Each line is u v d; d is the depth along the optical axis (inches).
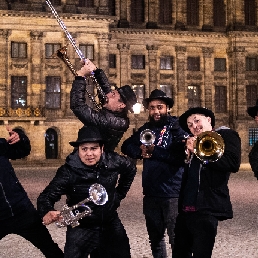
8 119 2057.1
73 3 2190.0
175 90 2426.2
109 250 260.2
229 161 248.4
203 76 2468.0
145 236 517.0
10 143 278.7
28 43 2149.4
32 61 2143.2
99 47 2208.4
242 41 2476.6
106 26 2214.6
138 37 2377.0
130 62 2373.3
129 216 658.8
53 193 250.7
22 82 2145.7
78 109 276.4
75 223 243.0
